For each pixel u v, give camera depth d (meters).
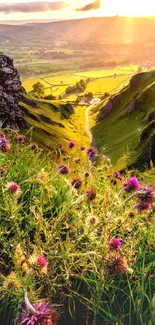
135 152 98.12
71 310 3.96
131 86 171.25
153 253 4.62
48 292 3.99
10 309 3.60
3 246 4.40
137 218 4.80
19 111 74.56
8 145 5.63
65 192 5.61
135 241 4.69
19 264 3.40
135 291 4.08
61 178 5.80
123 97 170.00
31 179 5.32
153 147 93.69
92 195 4.59
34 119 141.62
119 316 3.86
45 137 124.00
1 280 3.98
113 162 102.38
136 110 148.00
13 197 4.44
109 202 5.04
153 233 4.88
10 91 49.59
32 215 4.98
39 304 2.92
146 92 146.88
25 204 5.37
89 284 4.30
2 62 51.12
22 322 2.72
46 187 5.09
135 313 3.86
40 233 4.57
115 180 6.62
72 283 4.24
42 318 2.70
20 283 3.31
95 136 149.00
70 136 144.25
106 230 4.34
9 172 5.62
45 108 176.62
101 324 3.77
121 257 3.70
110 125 150.88
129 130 136.75
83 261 4.21
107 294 4.04
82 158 7.52
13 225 4.52
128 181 4.56
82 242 4.57
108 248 3.83
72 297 3.84
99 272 3.97
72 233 4.90
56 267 4.02
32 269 3.21
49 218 5.20
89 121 179.38
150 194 4.24
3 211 4.73
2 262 4.12
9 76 49.81
